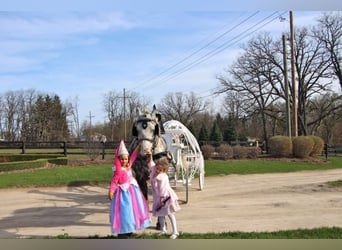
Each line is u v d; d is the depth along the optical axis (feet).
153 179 22.15
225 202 34.01
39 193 40.70
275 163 73.51
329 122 163.12
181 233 21.68
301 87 123.95
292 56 89.97
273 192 40.11
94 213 30.01
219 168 63.52
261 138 187.21
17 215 29.50
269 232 21.84
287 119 89.97
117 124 230.07
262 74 130.62
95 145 76.84
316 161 79.30
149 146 23.89
